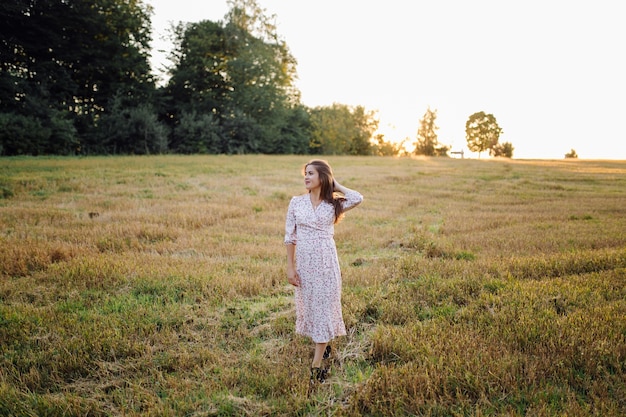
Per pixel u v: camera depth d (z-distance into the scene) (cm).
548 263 586
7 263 568
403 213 1229
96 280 525
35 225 848
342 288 525
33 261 589
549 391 286
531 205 1385
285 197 1405
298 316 351
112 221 909
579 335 355
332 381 328
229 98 4412
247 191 1507
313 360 338
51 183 1398
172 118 4328
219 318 436
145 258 636
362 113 7494
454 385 299
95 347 359
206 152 3969
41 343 368
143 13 3728
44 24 3084
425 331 381
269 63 4528
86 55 3353
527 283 501
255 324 431
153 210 1055
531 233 858
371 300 466
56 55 3189
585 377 302
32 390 308
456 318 414
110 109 3384
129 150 3372
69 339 369
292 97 5281
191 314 441
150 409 278
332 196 346
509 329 372
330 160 3906
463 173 2762
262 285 536
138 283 521
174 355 354
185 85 4303
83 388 312
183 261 627
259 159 3269
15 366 333
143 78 3788
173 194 1350
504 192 1806
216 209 1097
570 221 1037
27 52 3092
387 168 3050
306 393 302
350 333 404
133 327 395
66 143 2905
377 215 1146
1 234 743
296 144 5397
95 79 3522
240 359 356
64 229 803
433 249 697
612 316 389
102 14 3341
